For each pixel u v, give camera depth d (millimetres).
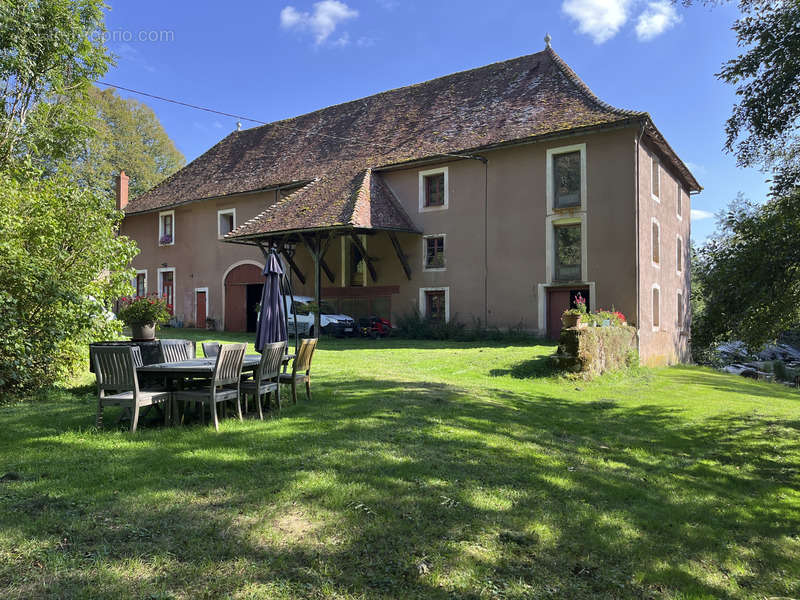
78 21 13414
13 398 7848
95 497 3934
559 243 19078
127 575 2947
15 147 13383
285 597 2859
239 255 27016
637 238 17422
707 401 11727
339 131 26984
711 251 10852
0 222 7906
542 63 22719
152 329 8930
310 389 8828
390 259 22656
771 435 8500
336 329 21594
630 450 7051
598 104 19016
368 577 3129
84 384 8992
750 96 9758
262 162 28391
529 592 3174
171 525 3549
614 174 17781
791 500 5668
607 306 17844
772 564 4109
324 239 23094
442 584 3131
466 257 20750
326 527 3670
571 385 12312
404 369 12508
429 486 4566
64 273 8703
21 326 7996
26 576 2873
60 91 13727
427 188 22125
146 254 31422
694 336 11188
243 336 23312
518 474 5223
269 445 5391
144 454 4980
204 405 7055
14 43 12281
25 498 3865
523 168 19547
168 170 47938
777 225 9516
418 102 25344
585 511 4504
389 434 6055
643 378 15359
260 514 3773
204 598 2803
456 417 7250
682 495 5406
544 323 19062
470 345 18375
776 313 10336
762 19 9398
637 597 3318
